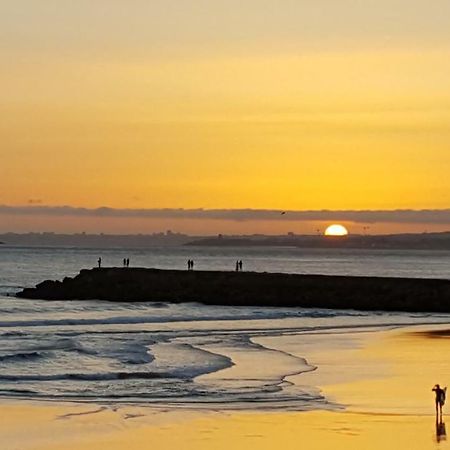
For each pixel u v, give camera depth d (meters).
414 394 70.69
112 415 62.53
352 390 72.25
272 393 70.75
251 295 171.75
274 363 87.75
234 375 79.88
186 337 115.00
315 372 81.81
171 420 60.84
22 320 137.25
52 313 149.38
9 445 54.84
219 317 148.25
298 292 171.00
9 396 69.56
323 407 65.25
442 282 170.88
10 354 90.81
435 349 100.44
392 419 61.34
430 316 155.88
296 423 60.06
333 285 171.62
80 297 181.12
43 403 66.69
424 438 56.16
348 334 119.62
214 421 60.75
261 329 128.62
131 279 181.75
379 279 172.88
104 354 93.31
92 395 70.12
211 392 71.19
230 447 54.41
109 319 140.38
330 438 56.22
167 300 175.88
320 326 134.12
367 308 166.62
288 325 135.62
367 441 55.38
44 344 102.00
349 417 61.94
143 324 135.62
